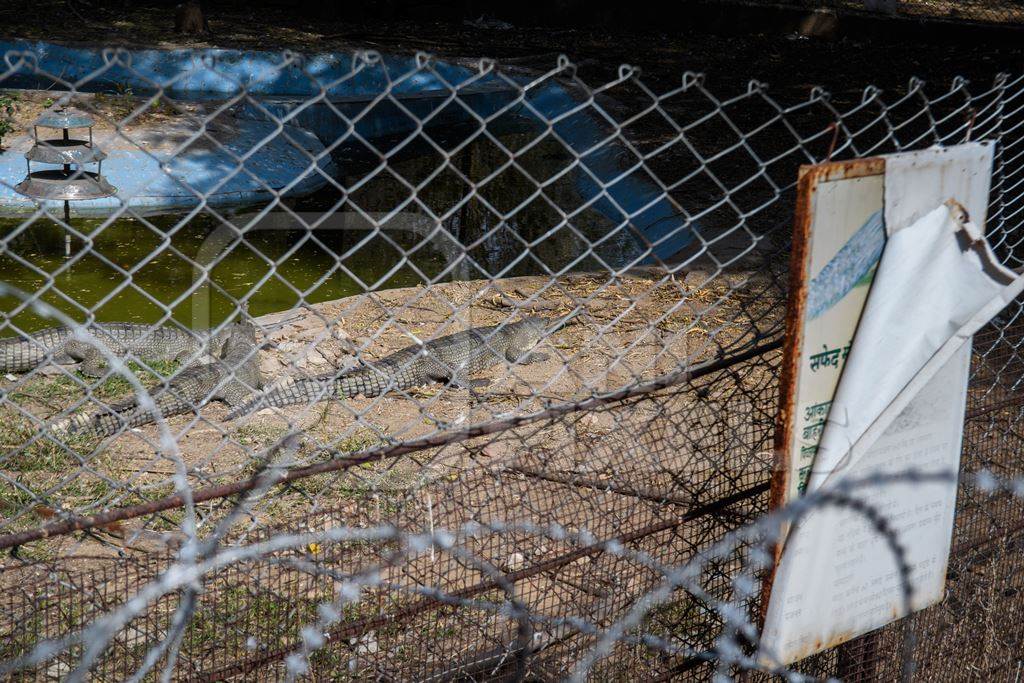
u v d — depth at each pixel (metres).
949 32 18.16
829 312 2.38
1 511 4.02
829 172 2.26
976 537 3.44
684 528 3.18
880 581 2.75
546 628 3.02
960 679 3.27
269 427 5.13
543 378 5.87
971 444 3.68
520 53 17.05
